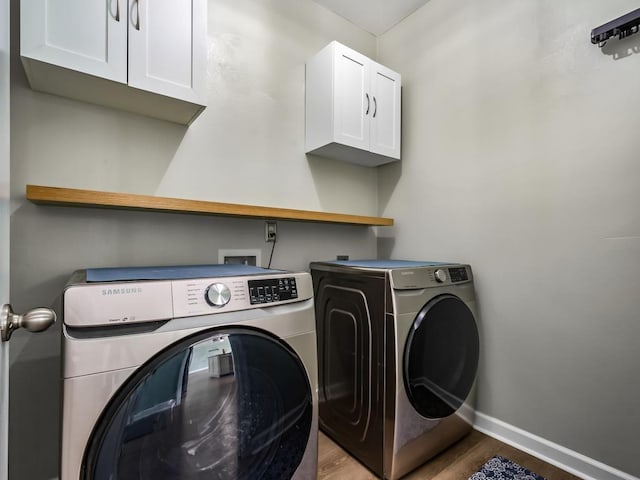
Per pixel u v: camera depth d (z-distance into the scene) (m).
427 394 1.50
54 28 1.11
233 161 1.83
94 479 0.78
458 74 2.04
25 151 1.29
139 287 0.88
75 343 0.78
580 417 1.49
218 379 0.95
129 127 1.52
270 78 1.98
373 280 1.51
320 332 1.86
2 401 0.63
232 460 0.98
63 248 1.36
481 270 1.88
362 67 2.05
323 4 2.23
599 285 1.44
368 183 2.52
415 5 2.25
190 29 1.38
